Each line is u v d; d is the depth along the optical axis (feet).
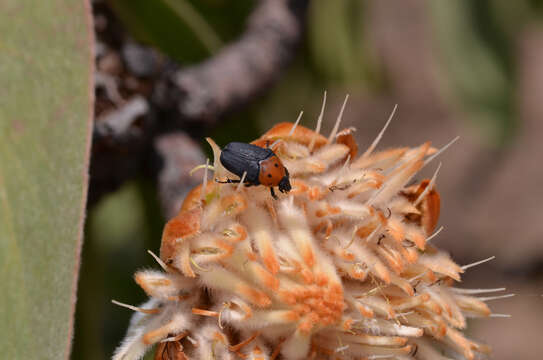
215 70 1.01
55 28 0.82
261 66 1.02
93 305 1.03
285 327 0.85
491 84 1.27
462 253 2.84
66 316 0.80
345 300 0.86
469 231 2.93
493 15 1.26
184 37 1.01
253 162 0.85
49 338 0.80
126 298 1.22
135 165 0.97
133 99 0.96
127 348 0.85
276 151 0.86
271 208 0.86
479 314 0.89
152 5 0.99
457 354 0.89
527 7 1.28
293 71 1.26
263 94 1.03
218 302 0.85
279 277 0.85
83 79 0.82
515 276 1.93
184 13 1.01
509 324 2.74
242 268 0.85
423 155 0.88
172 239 0.84
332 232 0.87
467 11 1.25
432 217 0.88
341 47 1.29
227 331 0.86
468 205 3.01
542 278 1.92
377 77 1.35
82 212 0.81
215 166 0.85
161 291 0.85
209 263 0.85
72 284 0.80
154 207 1.02
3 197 0.80
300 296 0.84
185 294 0.85
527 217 2.91
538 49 3.25
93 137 0.94
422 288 0.87
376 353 0.86
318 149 0.87
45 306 0.80
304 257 0.85
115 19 0.96
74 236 0.81
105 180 0.96
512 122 1.29
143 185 1.01
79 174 0.81
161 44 1.00
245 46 1.03
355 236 0.87
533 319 2.72
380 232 0.87
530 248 2.74
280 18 1.04
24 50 0.82
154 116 0.97
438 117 3.13
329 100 1.64
